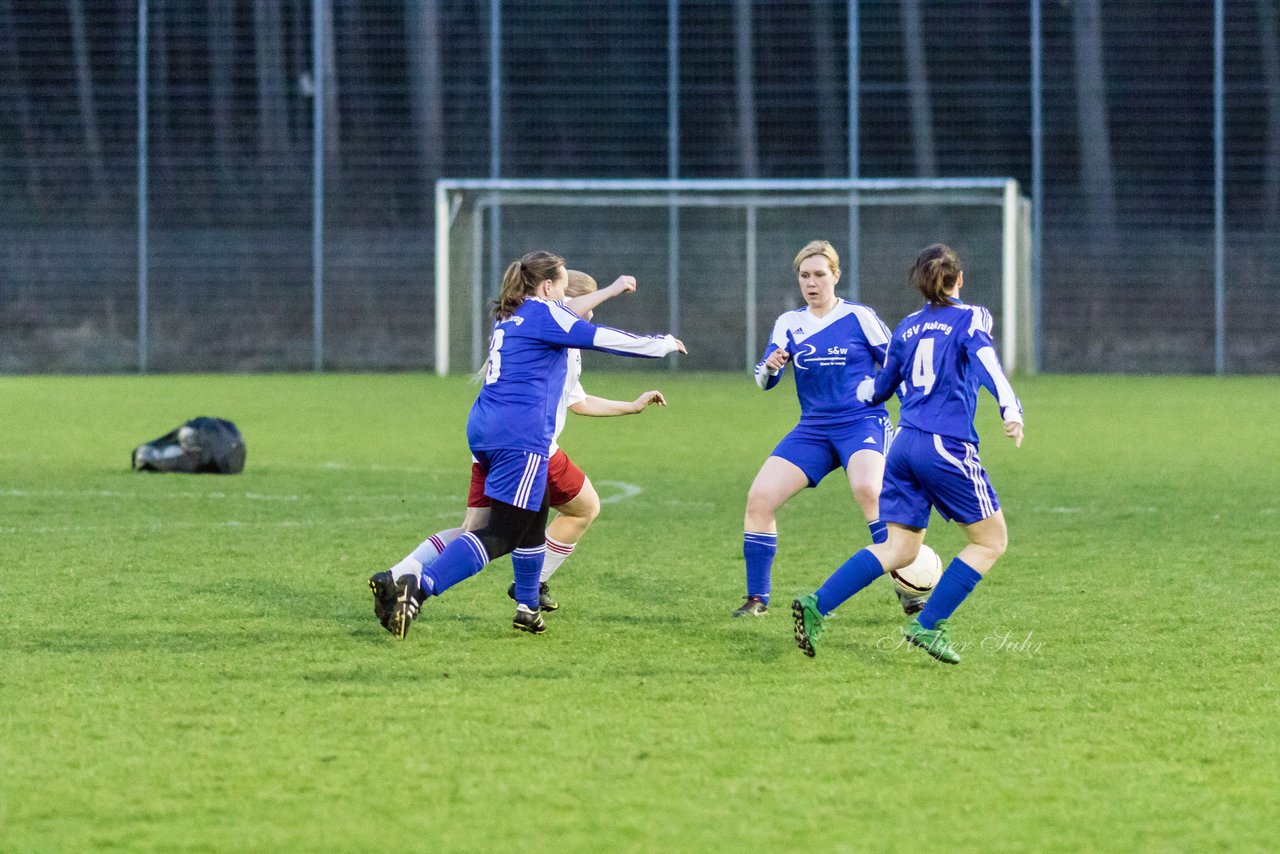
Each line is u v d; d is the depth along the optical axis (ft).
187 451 140.56
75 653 66.28
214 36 310.86
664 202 314.14
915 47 311.06
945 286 66.69
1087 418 205.87
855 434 79.61
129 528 105.81
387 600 66.08
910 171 313.53
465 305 312.71
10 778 48.70
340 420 201.26
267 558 92.89
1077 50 308.19
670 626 73.51
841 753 51.72
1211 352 308.81
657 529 107.04
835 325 80.33
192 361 314.55
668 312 317.22
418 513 114.83
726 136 315.37
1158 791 47.93
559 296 73.05
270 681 61.41
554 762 50.60
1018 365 309.83
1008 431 63.77
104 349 313.53
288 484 133.39
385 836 43.70
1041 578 86.99
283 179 313.12
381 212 314.76
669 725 55.16
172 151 312.09
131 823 44.73
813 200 311.68
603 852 42.52
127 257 312.91
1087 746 52.70
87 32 309.83
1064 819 45.37
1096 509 117.39
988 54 310.04
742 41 313.53
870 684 61.52
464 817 45.24
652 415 212.02
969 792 47.75
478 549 67.97
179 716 56.03
